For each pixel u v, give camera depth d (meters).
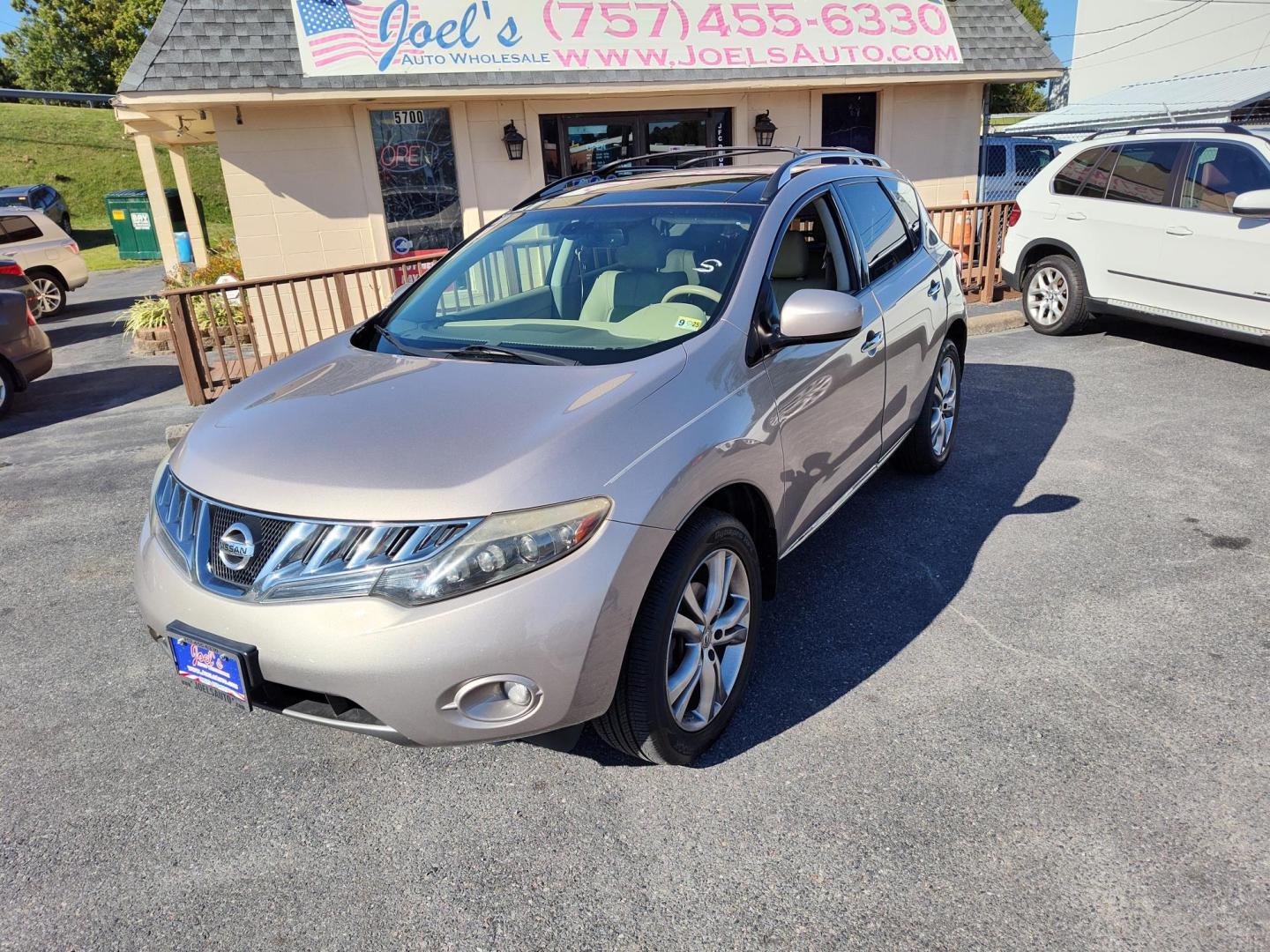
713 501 2.81
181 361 7.34
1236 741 2.70
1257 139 6.44
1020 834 2.37
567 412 2.48
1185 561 3.86
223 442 2.62
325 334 10.16
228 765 2.86
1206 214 6.66
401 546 2.20
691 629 2.60
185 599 2.39
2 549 4.75
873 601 3.64
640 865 2.35
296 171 9.62
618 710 2.47
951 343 4.85
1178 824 2.38
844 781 2.61
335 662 2.18
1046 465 5.03
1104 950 2.02
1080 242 7.66
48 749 2.98
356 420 2.57
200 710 3.18
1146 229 7.09
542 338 3.11
